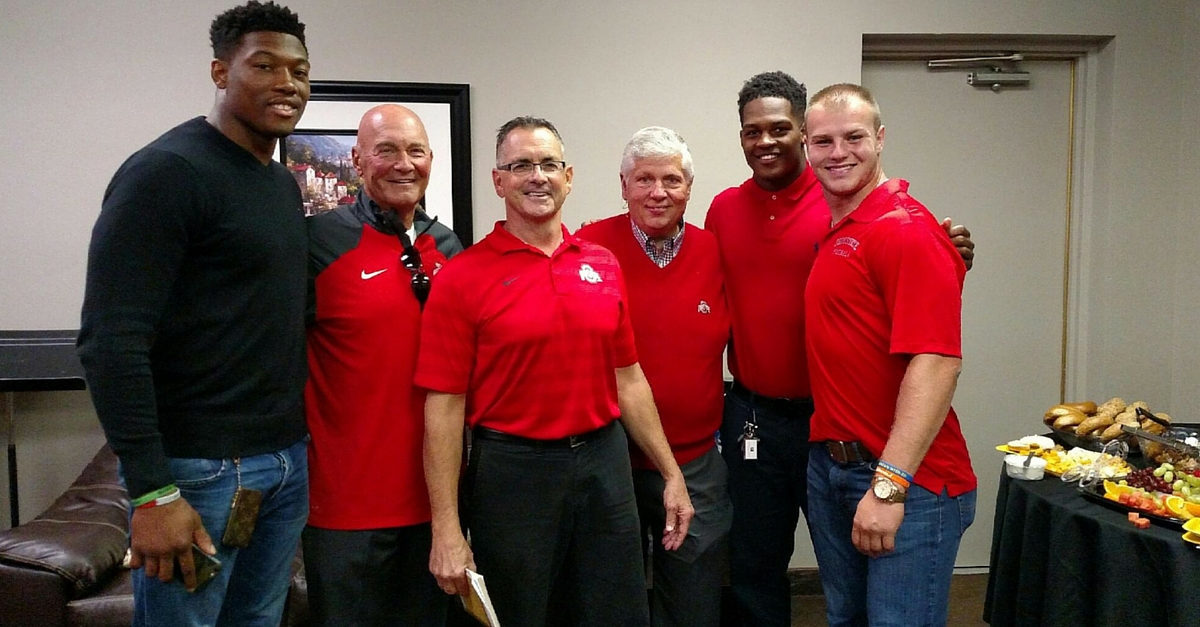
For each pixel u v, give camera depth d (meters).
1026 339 3.37
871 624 1.75
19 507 2.84
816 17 3.01
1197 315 3.15
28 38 2.73
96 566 2.17
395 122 1.83
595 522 1.83
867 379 1.73
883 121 3.26
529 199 1.76
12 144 2.75
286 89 1.51
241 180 1.51
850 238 1.74
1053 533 1.94
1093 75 3.23
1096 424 2.36
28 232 2.78
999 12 3.06
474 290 1.75
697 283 2.11
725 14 2.98
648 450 1.99
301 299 1.64
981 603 3.12
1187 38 3.13
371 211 1.87
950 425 1.74
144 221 1.36
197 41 2.79
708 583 2.12
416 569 1.87
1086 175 3.28
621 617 1.86
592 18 2.94
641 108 2.97
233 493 1.53
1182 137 3.17
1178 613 1.68
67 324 2.82
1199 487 1.91
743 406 2.20
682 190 2.00
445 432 1.75
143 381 1.36
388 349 1.78
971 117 3.27
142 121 2.79
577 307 1.76
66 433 2.86
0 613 2.09
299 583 2.25
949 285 1.61
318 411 1.80
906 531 1.71
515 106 2.93
